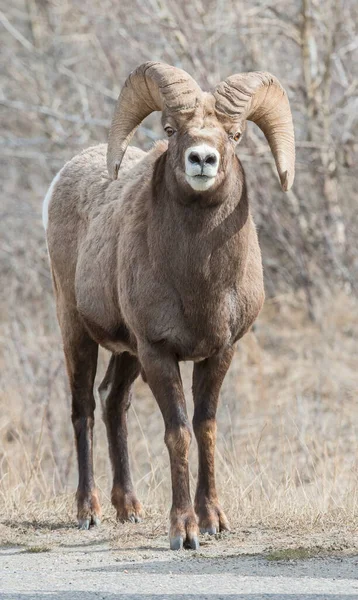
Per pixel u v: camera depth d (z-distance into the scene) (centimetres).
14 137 7212
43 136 7412
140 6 6241
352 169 6041
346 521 2673
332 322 5609
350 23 6328
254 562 2280
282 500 3000
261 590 2009
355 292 5822
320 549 2359
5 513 3022
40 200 7019
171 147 2480
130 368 3078
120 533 2716
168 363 2586
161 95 2495
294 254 5931
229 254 2552
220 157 2417
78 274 2989
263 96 2616
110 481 3847
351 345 5391
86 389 3067
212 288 2550
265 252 6234
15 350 5244
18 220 7012
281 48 6569
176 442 2516
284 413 4772
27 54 7556
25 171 7544
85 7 6769
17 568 2309
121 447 3036
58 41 7100
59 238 3141
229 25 6191
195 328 2572
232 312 2614
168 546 2506
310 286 5878
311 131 6003
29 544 2623
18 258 6844
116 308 2845
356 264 5956
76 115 6906
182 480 2503
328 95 6053
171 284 2558
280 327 5794
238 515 2847
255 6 6372
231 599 1934
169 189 2523
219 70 6259
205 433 2670
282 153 2686
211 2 6406
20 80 7219
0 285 6700
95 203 3017
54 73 7119
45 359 5212
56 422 4662
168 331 2570
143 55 6512
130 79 2639
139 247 2622
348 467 3869
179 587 2058
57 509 3114
